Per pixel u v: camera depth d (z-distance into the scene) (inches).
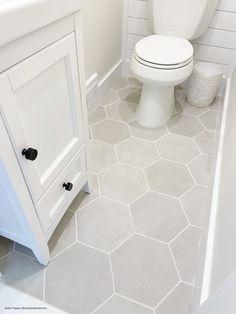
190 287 34.4
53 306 32.3
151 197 45.6
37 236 31.4
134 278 35.1
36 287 34.0
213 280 26.1
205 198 45.8
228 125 48.8
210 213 37.2
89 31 53.6
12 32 18.2
